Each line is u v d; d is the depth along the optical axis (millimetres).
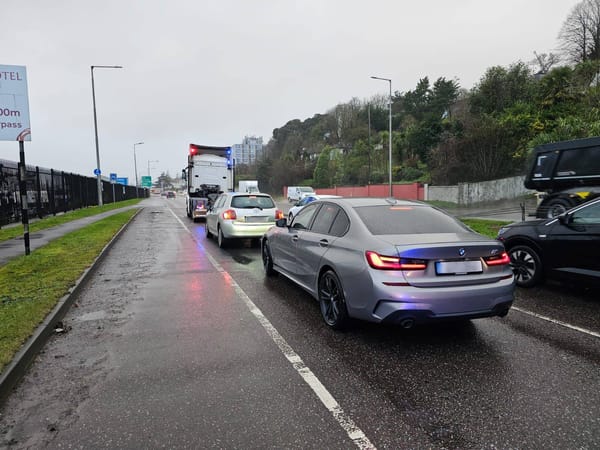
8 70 8203
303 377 3379
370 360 3709
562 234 5680
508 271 4043
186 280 6895
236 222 10078
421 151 43094
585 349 3914
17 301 5090
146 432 2619
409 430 2646
